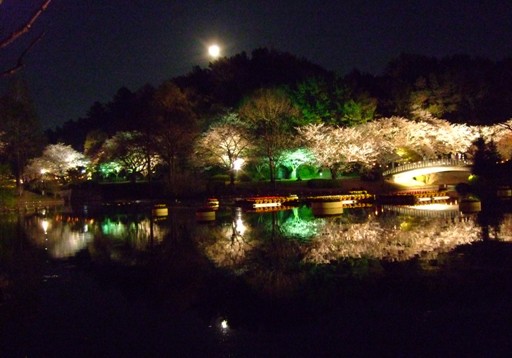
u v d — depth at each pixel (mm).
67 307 16359
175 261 23625
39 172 73688
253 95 69250
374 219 36938
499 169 61031
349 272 19672
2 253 27469
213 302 16531
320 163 67062
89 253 26609
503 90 80312
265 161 67750
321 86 75938
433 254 22281
